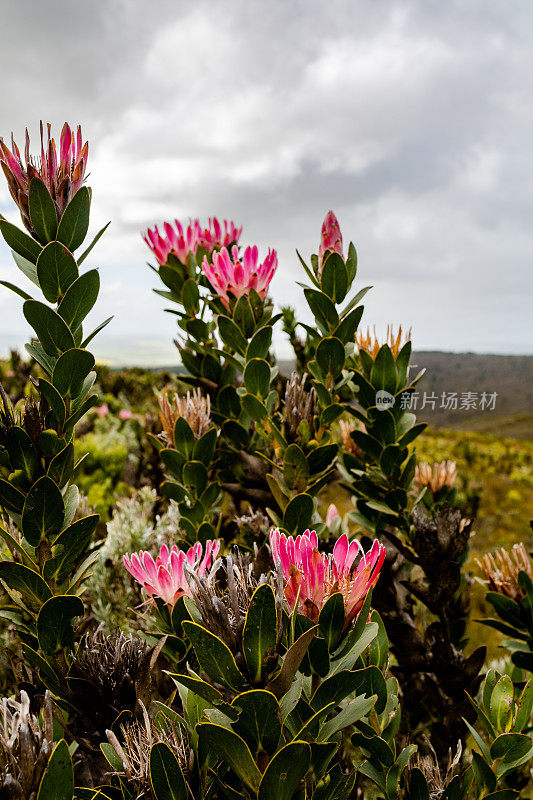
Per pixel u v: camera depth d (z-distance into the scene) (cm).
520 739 116
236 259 180
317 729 90
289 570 85
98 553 137
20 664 153
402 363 179
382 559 84
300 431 167
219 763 94
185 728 97
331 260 167
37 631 117
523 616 190
